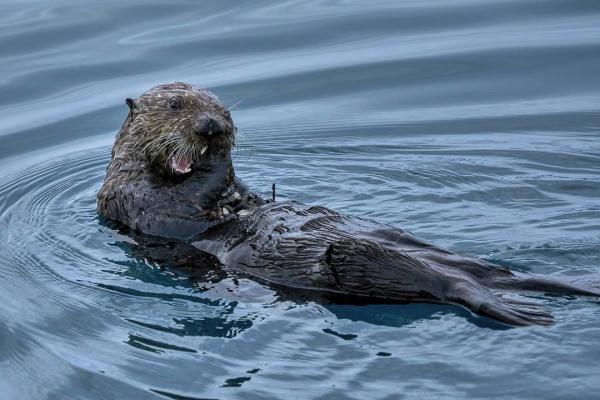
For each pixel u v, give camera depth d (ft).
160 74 81.10
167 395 37.70
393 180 63.62
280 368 38.86
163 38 88.84
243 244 48.85
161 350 41.27
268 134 73.26
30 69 82.74
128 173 55.01
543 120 73.20
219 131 52.08
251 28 91.09
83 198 62.39
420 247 46.03
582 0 94.94
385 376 37.78
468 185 61.98
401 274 43.29
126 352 41.37
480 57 83.76
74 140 72.95
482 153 68.08
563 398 35.32
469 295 41.73
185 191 52.95
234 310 44.39
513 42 86.17
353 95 79.46
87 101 77.61
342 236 46.29
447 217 56.34
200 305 45.55
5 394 39.99
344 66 83.56
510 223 54.85
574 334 38.99
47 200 62.39
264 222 49.47
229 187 53.93
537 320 40.01
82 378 39.81
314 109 77.41
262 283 46.47
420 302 42.98
